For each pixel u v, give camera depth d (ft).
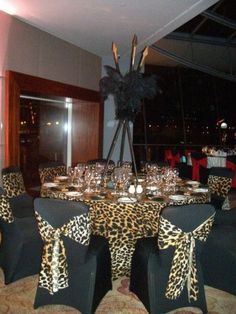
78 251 8.11
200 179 19.85
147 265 8.43
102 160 17.89
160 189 11.70
